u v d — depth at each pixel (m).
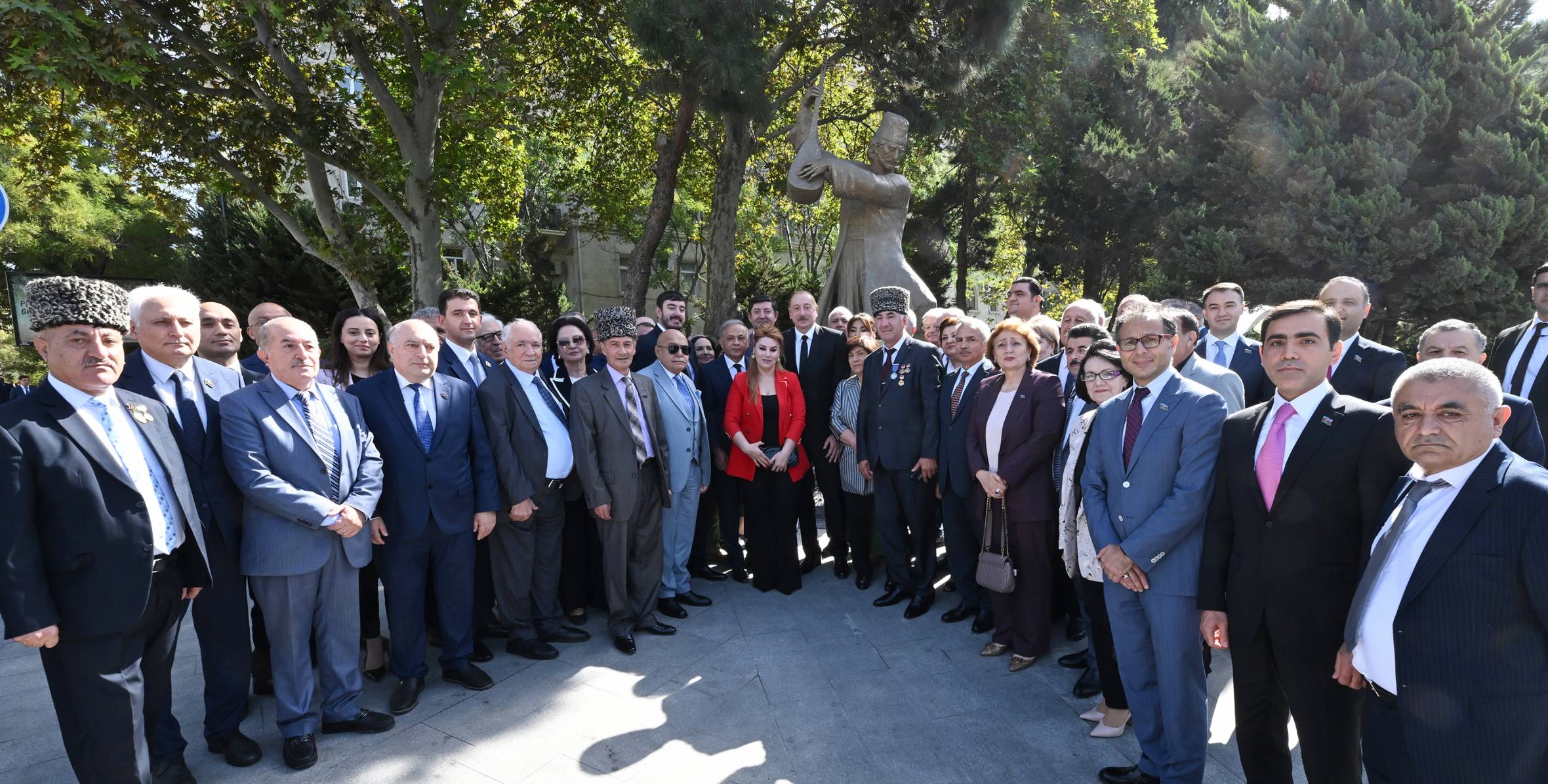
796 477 5.12
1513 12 13.17
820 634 4.37
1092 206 16.11
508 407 4.01
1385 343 13.02
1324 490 2.20
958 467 4.33
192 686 3.89
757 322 5.80
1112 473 2.80
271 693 3.79
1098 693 3.51
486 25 11.59
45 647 2.49
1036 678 3.73
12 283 12.70
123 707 2.55
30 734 3.40
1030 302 5.32
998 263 20.97
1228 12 17.38
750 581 5.44
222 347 3.76
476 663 4.05
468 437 3.80
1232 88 13.32
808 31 11.12
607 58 12.82
